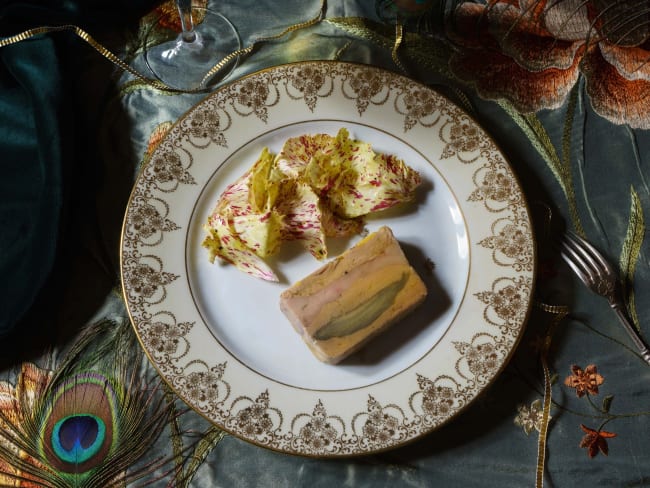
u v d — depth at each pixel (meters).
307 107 0.38
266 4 0.40
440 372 0.34
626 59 0.39
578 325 0.35
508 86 0.39
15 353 0.35
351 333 0.33
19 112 0.37
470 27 0.40
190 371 0.34
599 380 0.34
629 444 0.34
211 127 0.37
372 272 0.34
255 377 0.34
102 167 0.37
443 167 0.37
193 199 0.36
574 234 0.36
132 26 0.40
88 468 0.33
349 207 0.36
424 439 0.34
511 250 0.35
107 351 0.35
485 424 0.34
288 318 0.35
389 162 0.36
